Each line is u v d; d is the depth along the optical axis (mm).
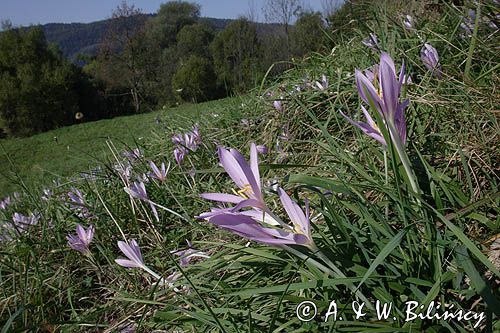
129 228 3127
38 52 42531
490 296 1143
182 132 4996
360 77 1409
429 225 1516
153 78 35531
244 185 1286
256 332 1566
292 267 1709
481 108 2002
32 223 3602
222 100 6434
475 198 1902
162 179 3262
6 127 42125
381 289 1435
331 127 3090
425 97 2396
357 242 1475
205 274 2000
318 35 8742
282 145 3270
